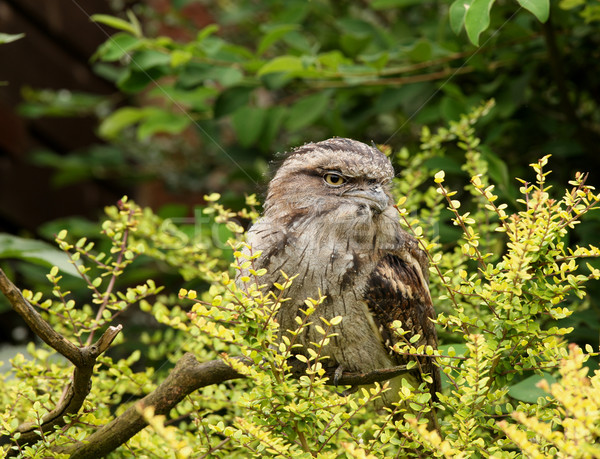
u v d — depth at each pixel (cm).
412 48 685
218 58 748
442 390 566
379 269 555
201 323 387
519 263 388
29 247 615
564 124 739
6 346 923
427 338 584
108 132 889
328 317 541
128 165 1110
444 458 397
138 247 516
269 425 408
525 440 323
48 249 622
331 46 924
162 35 1148
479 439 391
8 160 1031
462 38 768
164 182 1084
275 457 389
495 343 404
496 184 659
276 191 575
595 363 492
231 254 641
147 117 883
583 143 718
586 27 719
